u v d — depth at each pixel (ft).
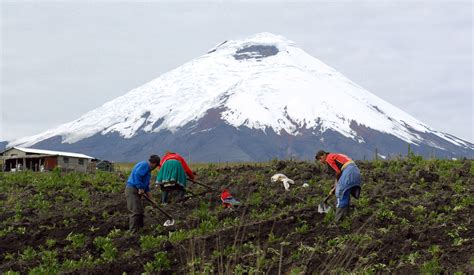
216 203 62.13
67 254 47.47
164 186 62.85
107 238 49.90
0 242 51.19
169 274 42.27
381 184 62.39
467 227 46.19
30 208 62.85
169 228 53.42
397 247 43.04
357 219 49.98
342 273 38.91
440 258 40.01
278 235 48.57
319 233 47.98
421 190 59.72
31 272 42.88
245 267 41.78
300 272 40.01
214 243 46.96
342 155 52.49
